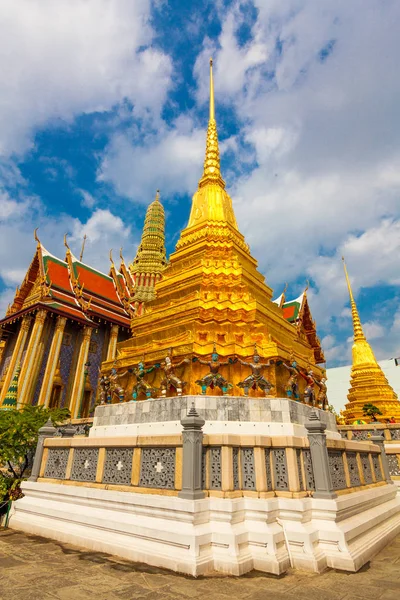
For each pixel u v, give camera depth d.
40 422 15.23
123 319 36.25
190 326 14.18
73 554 7.52
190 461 7.52
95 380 33.22
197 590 5.63
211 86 26.53
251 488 7.81
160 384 13.66
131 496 7.98
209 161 23.31
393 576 6.40
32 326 31.55
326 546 7.19
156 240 44.34
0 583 5.85
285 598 5.38
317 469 8.10
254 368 12.82
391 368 51.12
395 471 15.12
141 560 6.99
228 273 16.64
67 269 35.69
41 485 10.29
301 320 34.06
